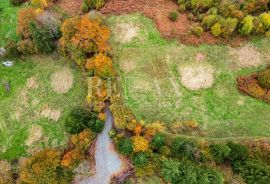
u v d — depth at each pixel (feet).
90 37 249.96
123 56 265.13
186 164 213.87
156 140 220.84
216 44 266.16
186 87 251.39
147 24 278.67
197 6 275.80
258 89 243.60
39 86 266.16
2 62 277.44
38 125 252.62
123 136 229.66
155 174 218.38
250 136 231.91
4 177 231.71
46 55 274.98
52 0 296.71
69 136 244.22
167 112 242.78
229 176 214.90
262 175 207.92
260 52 262.88
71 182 224.53
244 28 262.06
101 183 223.71
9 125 255.91
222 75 254.88
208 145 223.51
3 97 266.16
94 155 231.30
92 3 285.84
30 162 223.30
